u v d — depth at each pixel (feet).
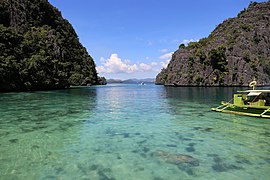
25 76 194.80
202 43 351.87
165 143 35.65
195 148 33.06
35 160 28.76
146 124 49.42
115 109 73.41
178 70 319.47
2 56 183.83
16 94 146.92
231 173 24.72
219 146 33.86
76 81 350.43
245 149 32.40
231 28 365.40
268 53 333.42
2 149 33.04
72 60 381.40
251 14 385.09
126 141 36.86
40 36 304.91
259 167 26.21
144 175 24.52
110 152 31.73
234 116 57.82
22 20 336.08
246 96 63.72
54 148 33.53
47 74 226.17
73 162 28.14
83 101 101.55
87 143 35.91
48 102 96.32
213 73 290.97
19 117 58.65
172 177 24.00
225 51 307.99
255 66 299.99
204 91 181.06
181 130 43.70
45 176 24.29
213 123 49.60
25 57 216.33
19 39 225.76
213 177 23.82
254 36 334.65
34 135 40.73
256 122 49.96
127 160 28.71
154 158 29.27
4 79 174.19
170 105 83.61
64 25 444.55
